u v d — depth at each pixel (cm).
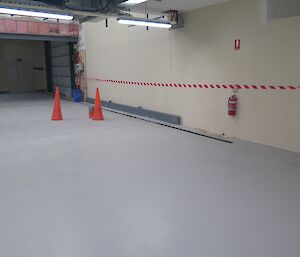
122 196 297
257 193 301
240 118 508
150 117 718
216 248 215
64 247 218
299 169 365
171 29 613
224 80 527
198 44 569
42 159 413
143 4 526
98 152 443
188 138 523
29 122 669
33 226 245
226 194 300
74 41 1057
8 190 313
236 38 495
